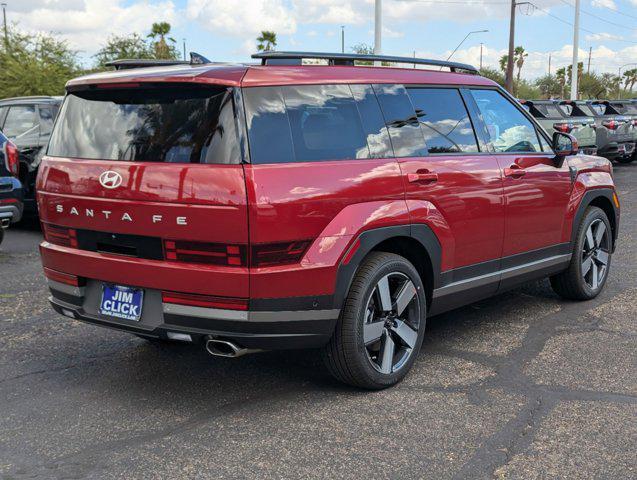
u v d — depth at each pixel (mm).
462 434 3438
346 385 4094
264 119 3490
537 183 5066
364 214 3738
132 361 4539
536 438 3387
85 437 3449
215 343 3588
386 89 4168
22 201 7562
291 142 3555
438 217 4199
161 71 3658
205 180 3365
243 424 3578
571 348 4703
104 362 4520
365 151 3889
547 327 5184
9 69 25250
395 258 3977
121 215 3604
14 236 9383
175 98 3584
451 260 4367
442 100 4539
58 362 4516
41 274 7008
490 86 4996
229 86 3441
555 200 5281
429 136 4320
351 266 3680
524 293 6215
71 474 3082
